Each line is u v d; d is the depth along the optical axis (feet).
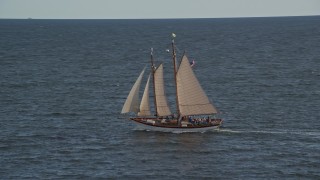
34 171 583.17
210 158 626.23
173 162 614.34
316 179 559.38
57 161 616.39
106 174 574.97
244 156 632.38
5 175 570.05
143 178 563.48
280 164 603.67
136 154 643.04
